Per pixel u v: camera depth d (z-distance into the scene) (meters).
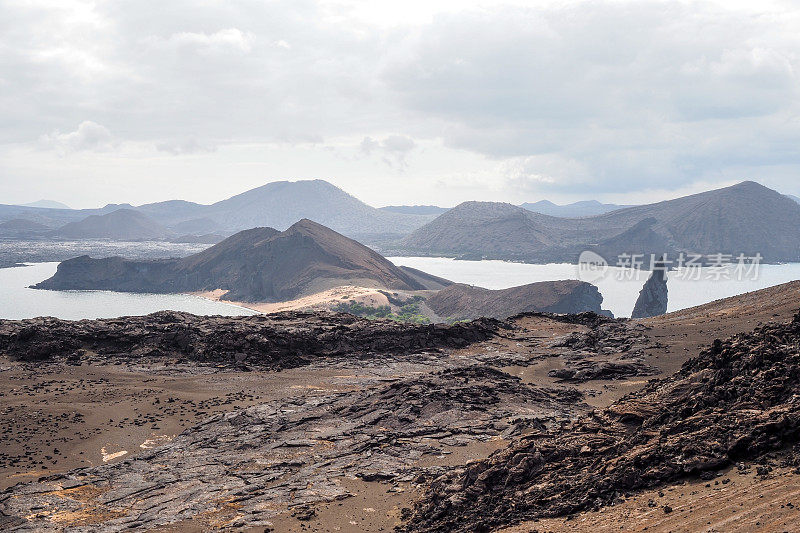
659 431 41.31
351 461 62.28
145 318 139.25
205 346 124.50
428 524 43.31
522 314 154.88
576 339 125.50
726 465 35.28
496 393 83.00
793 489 29.84
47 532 48.94
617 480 37.81
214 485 57.91
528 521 37.72
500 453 48.28
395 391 86.31
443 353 125.25
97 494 59.00
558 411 77.25
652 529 30.38
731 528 27.91
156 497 56.25
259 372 115.88
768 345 44.78
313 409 85.12
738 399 40.84
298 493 53.91
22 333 123.75
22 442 78.75
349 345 128.88
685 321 122.75
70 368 115.50
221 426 81.62
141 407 93.94
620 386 92.62
